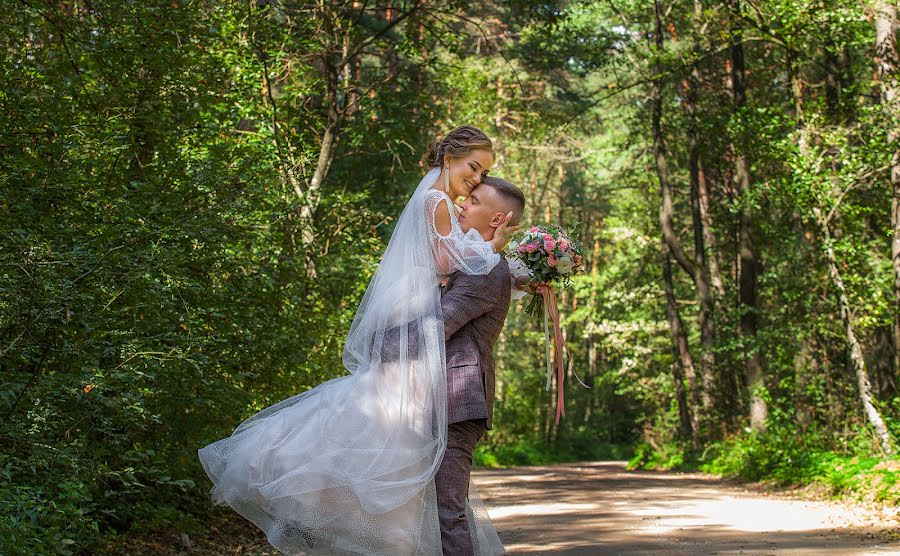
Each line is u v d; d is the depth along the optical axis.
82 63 8.28
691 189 28.55
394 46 18.09
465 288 4.22
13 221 6.50
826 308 19.23
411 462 4.04
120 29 7.96
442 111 19.67
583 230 48.59
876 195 18.42
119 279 6.71
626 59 27.70
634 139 32.16
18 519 5.50
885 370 19.19
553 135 30.73
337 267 13.55
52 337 6.29
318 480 4.03
